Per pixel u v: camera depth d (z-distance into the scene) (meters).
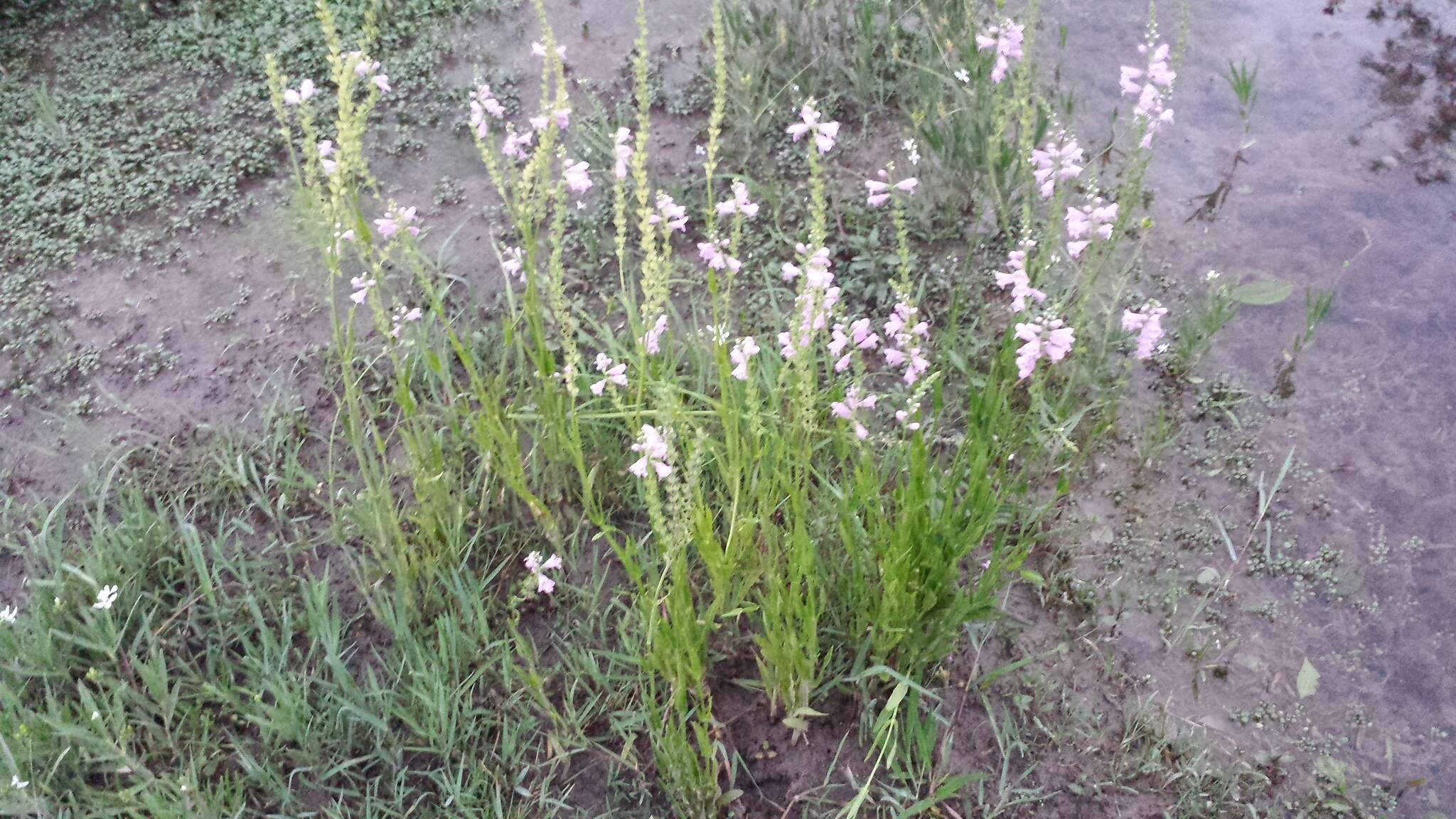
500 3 5.75
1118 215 3.75
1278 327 4.04
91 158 4.99
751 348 3.00
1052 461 3.62
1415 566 3.37
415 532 3.45
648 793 3.00
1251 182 4.60
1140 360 3.94
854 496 3.03
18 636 3.25
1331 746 3.02
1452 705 3.08
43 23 5.79
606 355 3.86
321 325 4.28
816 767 3.06
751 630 3.30
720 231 4.53
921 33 5.22
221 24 5.68
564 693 3.22
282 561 3.58
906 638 2.98
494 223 4.64
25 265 4.55
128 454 3.82
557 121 2.97
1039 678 3.17
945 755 3.01
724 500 3.28
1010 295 4.18
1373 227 4.38
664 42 5.50
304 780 3.03
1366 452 3.67
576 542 3.52
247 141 5.01
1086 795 2.96
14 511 3.70
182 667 3.20
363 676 3.31
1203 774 2.96
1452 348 3.94
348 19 5.63
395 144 5.00
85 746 2.95
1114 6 5.50
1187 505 3.58
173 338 4.27
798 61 5.21
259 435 3.92
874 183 3.10
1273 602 3.33
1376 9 5.43
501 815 2.93
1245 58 5.18
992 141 4.07
